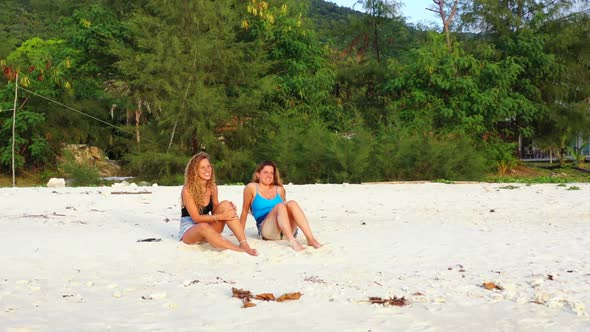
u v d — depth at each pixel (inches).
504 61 1203.2
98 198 566.3
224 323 173.8
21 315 183.2
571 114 1254.9
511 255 277.0
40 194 607.8
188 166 310.8
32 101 1227.2
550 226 377.1
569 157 1438.2
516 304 191.8
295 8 1240.2
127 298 205.3
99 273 247.4
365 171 967.6
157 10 1128.8
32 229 366.9
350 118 1188.5
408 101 1167.0
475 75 1173.7
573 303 187.9
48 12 1595.7
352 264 260.2
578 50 1283.2
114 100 1288.1
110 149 1401.3
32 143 1235.2
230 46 1144.8
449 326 169.5
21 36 2048.5
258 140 1141.7
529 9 1306.6
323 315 181.3
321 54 1274.6
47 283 228.5
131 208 488.4
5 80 1240.2
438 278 231.8
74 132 1305.4
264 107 1179.9
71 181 1071.6
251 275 241.0
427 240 322.3
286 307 190.9
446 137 1069.1
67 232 354.6
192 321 176.1
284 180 1022.4
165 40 1080.2
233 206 294.8
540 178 992.2
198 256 280.7
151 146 1091.3
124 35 1242.6
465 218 424.2
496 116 1163.9
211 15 1114.1
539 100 1239.5
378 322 173.5
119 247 301.4
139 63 1117.7
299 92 1154.7
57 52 1416.1
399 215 444.1
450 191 652.1
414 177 976.3
